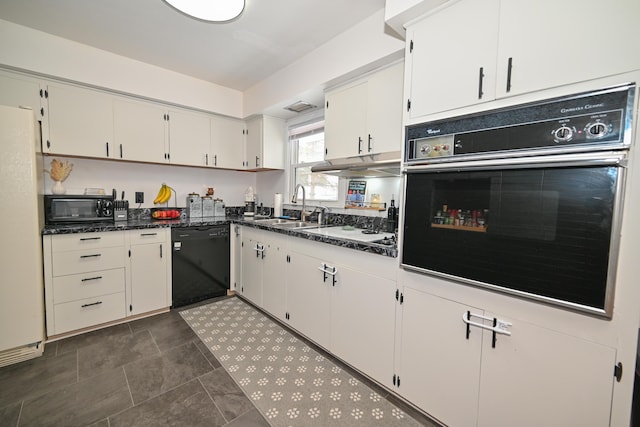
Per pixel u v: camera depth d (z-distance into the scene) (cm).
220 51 243
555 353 101
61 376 170
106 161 284
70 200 240
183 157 307
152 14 194
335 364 186
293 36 217
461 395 126
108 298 232
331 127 236
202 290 290
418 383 141
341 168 212
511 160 106
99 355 192
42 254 202
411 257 139
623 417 89
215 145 331
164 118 292
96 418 138
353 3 178
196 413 143
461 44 121
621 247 87
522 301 107
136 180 304
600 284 89
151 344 208
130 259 242
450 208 125
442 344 131
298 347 206
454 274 124
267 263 253
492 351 116
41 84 226
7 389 157
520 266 106
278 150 344
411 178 138
